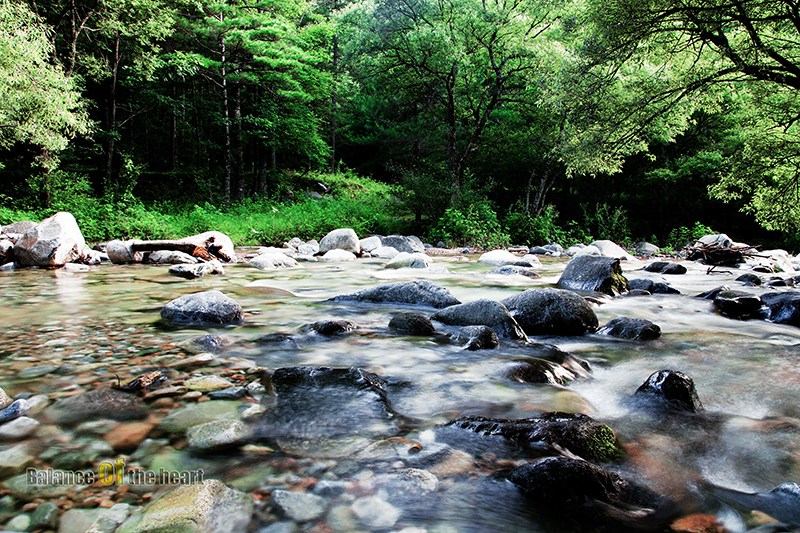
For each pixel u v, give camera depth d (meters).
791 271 11.24
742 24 10.32
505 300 4.56
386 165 22.31
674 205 28.02
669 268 9.81
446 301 5.09
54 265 8.92
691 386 2.48
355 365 2.98
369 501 1.49
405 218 22.03
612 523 1.41
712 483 1.70
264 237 16.41
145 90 21.48
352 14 20.28
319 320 4.03
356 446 1.86
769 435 2.09
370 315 4.61
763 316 5.03
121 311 4.68
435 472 1.67
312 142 27.77
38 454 1.75
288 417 2.12
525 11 19.55
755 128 14.79
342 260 11.49
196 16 20.00
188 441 1.87
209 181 24.47
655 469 1.79
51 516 1.39
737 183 14.83
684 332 4.29
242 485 1.56
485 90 21.50
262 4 20.47
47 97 11.32
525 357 3.20
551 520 1.42
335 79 27.47
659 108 13.34
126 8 17.14
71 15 15.48
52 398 2.29
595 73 12.45
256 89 24.97
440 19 19.39
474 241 18.03
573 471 1.55
